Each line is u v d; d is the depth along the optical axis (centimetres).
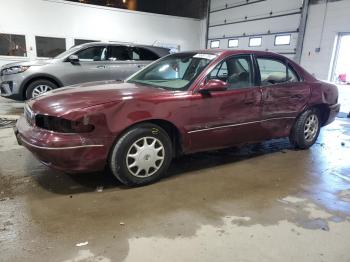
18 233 219
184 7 1582
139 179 295
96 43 681
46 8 1106
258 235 228
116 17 1255
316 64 948
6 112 634
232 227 237
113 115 267
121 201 271
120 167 280
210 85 308
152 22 1345
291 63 409
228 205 272
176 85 325
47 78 638
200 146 329
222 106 329
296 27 997
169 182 315
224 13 1316
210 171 350
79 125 256
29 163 351
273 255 206
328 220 254
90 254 199
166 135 303
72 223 234
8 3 1041
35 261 191
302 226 243
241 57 356
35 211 249
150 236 221
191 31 1464
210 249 209
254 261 199
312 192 307
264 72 375
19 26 1073
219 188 306
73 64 650
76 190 288
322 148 461
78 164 263
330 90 446
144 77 375
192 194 291
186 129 310
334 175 355
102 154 269
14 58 1087
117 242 213
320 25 923
